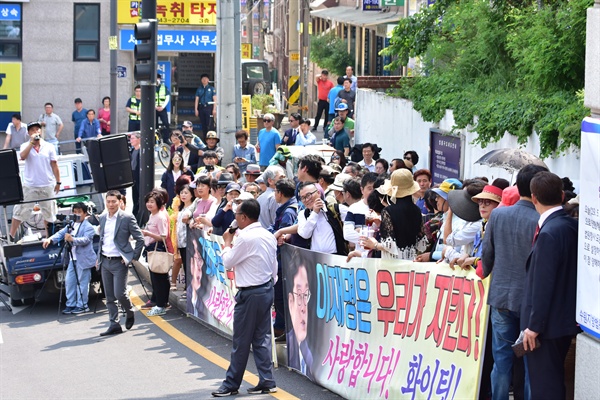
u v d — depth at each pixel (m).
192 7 37.06
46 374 14.22
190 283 17.56
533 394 9.30
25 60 37.34
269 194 16.06
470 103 18.70
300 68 47.66
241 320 12.26
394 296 11.34
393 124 23.84
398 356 11.21
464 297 10.24
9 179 19.44
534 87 16.50
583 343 9.17
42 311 19.05
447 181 12.56
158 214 18.08
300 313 13.38
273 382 12.48
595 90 9.42
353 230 13.03
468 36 20.53
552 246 9.02
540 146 14.93
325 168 15.58
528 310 9.14
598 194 8.75
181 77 38.25
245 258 12.17
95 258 18.77
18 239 21.27
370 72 40.22
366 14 39.53
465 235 11.26
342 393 12.12
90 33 37.50
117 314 16.80
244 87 43.69
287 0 55.91
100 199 22.28
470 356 10.11
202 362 14.46
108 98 34.88
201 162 23.83
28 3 37.16
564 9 15.67
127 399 12.61
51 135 33.75
